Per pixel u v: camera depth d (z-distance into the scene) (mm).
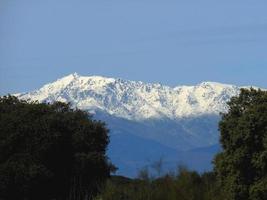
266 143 157750
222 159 165000
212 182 170500
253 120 160875
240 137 161500
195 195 166000
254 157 158875
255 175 160250
